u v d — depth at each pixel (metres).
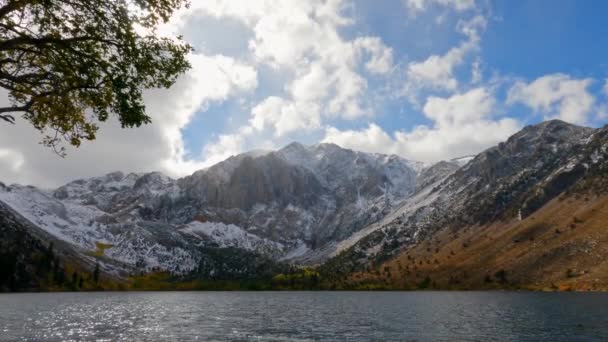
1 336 76.25
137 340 73.25
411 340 73.56
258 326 96.44
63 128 17.94
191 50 18.23
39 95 16.38
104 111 17.89
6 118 16.33
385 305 177.25
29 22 16.34
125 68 17.36
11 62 16.44
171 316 122.19
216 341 72.69
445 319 111.31
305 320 111.12
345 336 78.94
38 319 107.06
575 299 192.75
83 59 16.92
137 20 17.05
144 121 18.23
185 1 17.52
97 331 85.06
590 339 73.19
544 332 82.62
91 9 16.50
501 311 135.50
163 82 18.14
